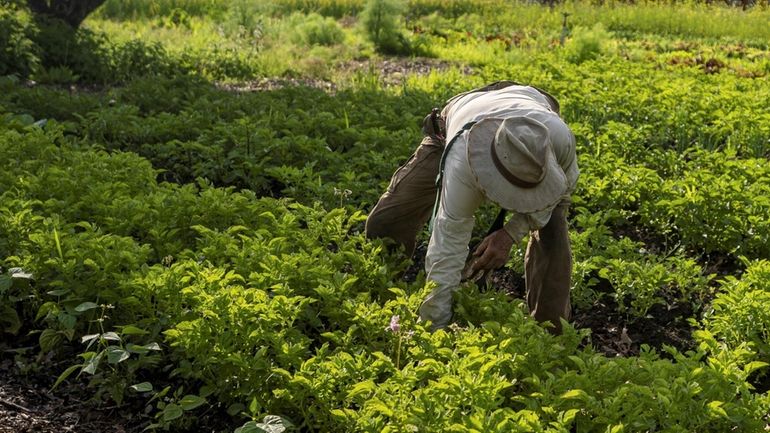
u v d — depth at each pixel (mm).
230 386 4469
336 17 22250
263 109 9250
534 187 4082
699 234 6902
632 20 22016
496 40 18156
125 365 4789
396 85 12656
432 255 4539
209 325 4492
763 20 22453
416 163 5191
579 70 12453
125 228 5887
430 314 4684
